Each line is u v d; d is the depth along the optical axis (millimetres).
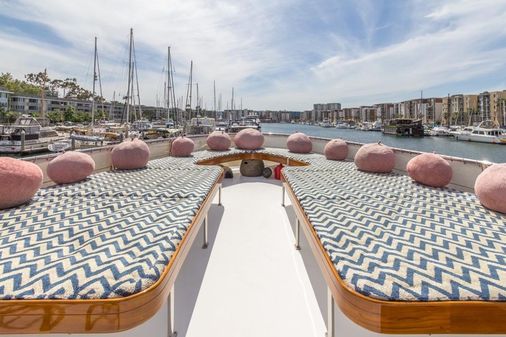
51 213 2648
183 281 2611
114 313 1356
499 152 25797
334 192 3477
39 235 2109
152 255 1756
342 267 1630
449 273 1565
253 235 3707
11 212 2674
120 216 2549
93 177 4391
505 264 1683
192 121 26359
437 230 2254
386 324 1346
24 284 1435
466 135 33875
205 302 2299
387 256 1770
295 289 2488
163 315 1777
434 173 3793
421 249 1884
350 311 1442
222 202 5250
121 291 1396
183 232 2199
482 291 1408
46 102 52844
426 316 1347
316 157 6945
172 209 2752
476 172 3982
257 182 6957
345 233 2145
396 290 1410
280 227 4004
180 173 4812
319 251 1992
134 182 4023
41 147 16938
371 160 4945
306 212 2678
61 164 3898
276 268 2854
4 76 51656
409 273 1563
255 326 2023
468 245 1964
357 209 2789
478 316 1357
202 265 2910
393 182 4152
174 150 6922
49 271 1561
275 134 9562
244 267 2871
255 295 2396
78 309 1354
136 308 1395
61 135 21906
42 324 1355
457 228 2307
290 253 3189
